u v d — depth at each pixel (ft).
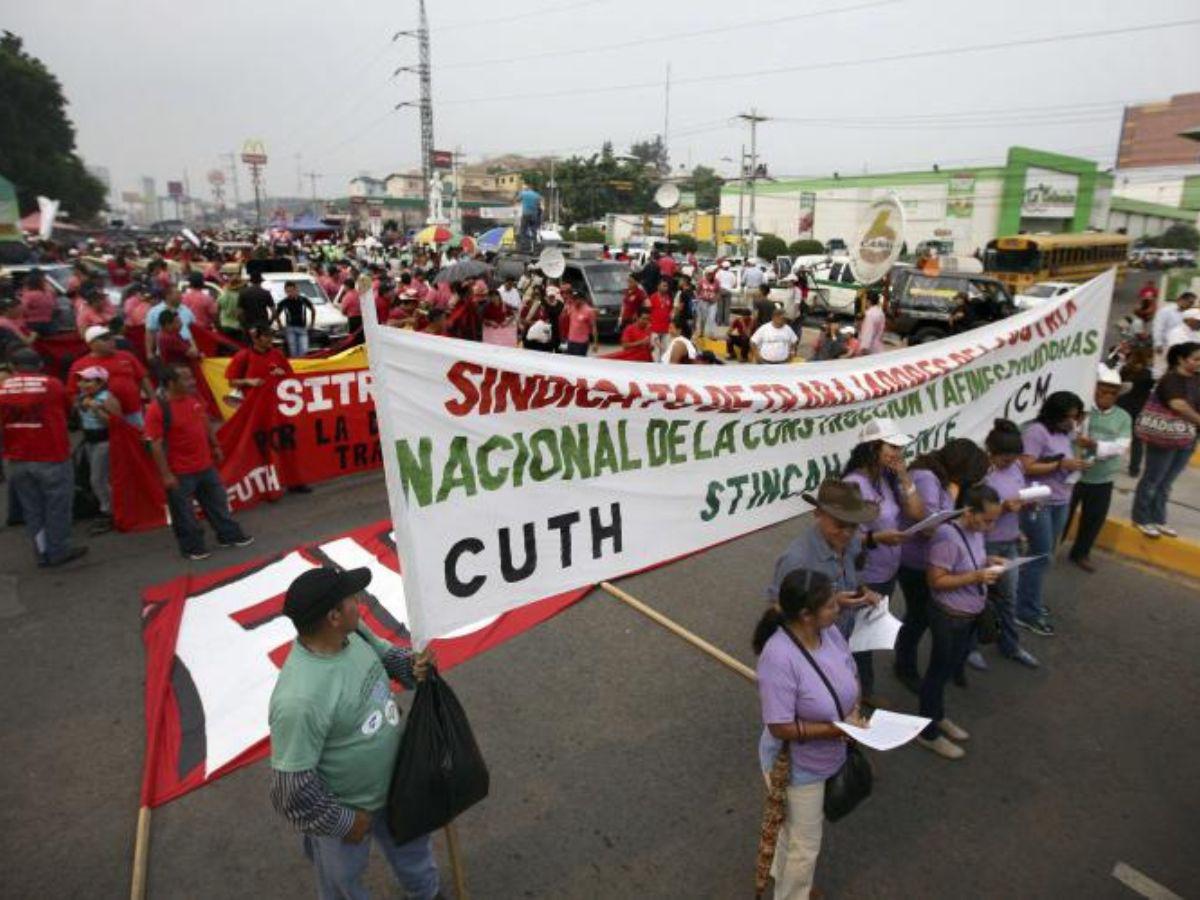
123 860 12.01
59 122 219.82
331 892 9.70
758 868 10.48
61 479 21.42
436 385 9.45
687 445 12.55
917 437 17.70
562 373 10.61
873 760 14.53
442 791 9.10
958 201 168.35
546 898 11.38
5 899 11.24
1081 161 177.17
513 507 10.45
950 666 14.42
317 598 8.35
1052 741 15.14
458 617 10.07
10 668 16.94
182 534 22.12
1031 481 18.26
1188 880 11.90
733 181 205.77
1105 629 19.31
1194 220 257.96
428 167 167.12
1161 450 22.29
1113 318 87.40
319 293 56.13
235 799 13.26
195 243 104.63
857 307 67.41
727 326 67.31
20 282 53.16
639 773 13.97
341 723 8.61
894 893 11.54
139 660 17.28
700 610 19.80
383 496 27.76
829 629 10.62
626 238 175.83
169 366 21.22
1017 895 11.57
